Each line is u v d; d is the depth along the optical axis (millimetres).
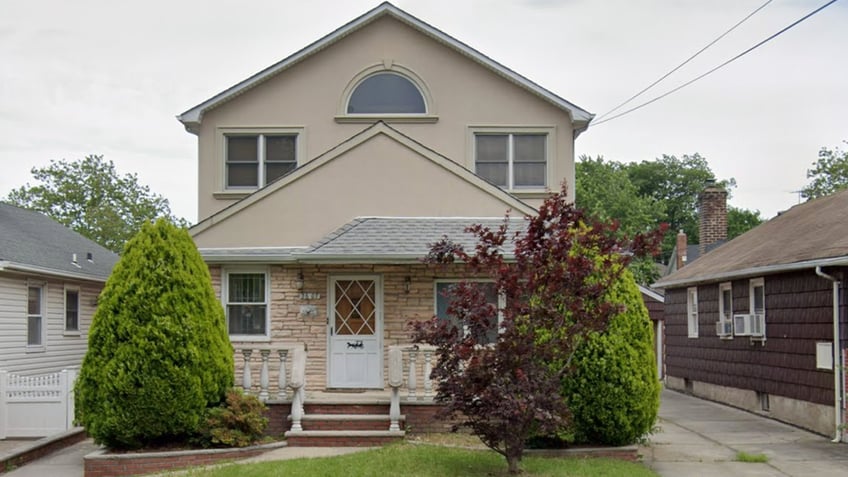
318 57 18094
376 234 14180
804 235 16391
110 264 24688
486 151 18078
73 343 21469
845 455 11961
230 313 14844
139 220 43531
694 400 20312
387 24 18172
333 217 14922
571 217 9844
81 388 11633
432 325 9750
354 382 14445
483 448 11477
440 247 10008
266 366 12914
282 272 14695
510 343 9430
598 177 51281
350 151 15055
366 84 18156
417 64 18125
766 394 16891
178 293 11648
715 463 11320
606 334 11297
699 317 21062
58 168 43531
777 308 16031
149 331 11383
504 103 18031
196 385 11570
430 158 15047
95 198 43719
